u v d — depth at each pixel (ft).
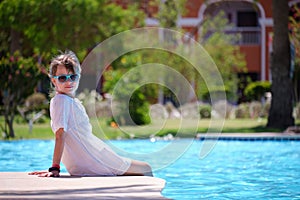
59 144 32.22
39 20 111.55
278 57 89.20
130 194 26.40
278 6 88.02
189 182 37.88
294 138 73.82
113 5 120.98
